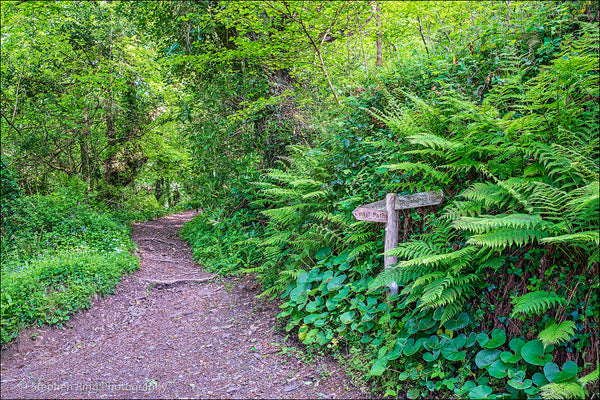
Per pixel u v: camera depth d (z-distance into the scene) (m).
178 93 12.76
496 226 3.29
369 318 4.08
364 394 3.64
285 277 5.50
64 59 12.13
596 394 2.77
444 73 4.82
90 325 5.50
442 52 5.39
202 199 8.73
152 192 18.81
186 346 4.93
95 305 5.93
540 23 4.32
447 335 3.61
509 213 3.60
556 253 3.29
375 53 9.76
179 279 7.08
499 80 3.99
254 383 4.01
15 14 11.10
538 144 3.44
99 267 6.55
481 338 3.36
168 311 6.00
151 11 10.77
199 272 7.64
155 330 5.42
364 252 4.84
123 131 13.72
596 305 3.00
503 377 3.10
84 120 12.51
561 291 3.19
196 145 8.41
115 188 13.70
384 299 4.24
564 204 3.31
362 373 3.85
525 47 4.46
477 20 5.34
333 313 4.54
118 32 12.58
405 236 4.49
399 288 4.24
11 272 5.91
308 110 7.48
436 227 4.10
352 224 4.71
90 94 12.17
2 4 10.67
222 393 3.86
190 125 9.02
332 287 4.62
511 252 3.55
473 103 4.05
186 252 9.32
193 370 4.34
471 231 3.70
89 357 4.71
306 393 3.76
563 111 3.52
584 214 3.04
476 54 4.84
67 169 12.91
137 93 12.95
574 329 3.05
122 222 11.85
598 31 3.51
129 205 14.29
